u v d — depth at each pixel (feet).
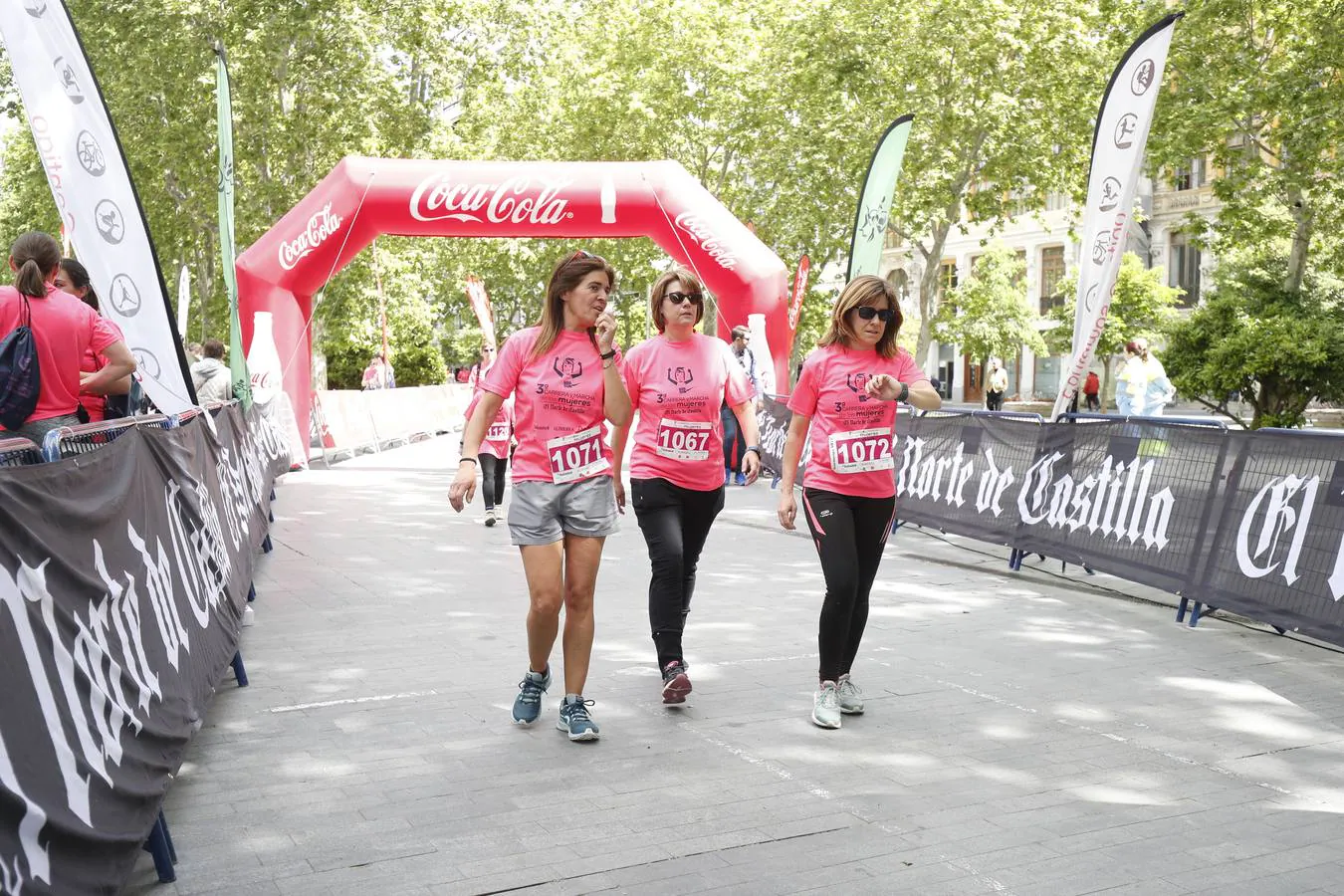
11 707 7.70
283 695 17.07
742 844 11.80
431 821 12.32
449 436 84.23
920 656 19.80
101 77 90.38
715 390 17.38
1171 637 21.48
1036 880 11.06
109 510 10.61
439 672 18.42
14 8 18.79
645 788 13.35
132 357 18.88
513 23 92.07
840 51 93.15
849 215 98.48
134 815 9.50
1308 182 68.95
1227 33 70.33
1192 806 13.01
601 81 106.93
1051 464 28.07
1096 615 23.38
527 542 15.29
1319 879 11.16
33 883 7.41
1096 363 139.23
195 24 85.71
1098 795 13.29
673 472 17.24
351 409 64.64
